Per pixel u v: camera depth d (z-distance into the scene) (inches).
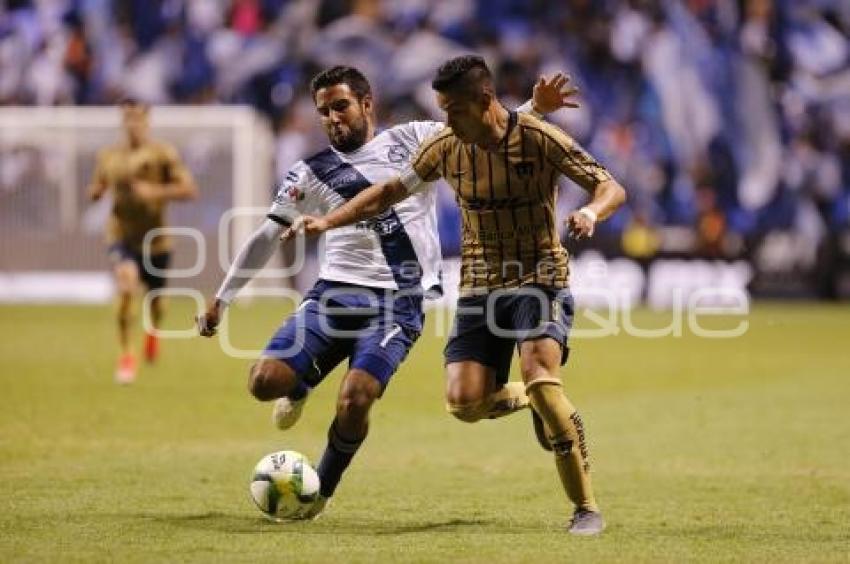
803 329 3053.6
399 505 1098.7
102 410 1679.4
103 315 3181.6
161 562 858.1
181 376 2053.4
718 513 1066.7
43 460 1315.2
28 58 4072.3
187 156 3486.7
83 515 1032.8
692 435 1533.0
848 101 4013.3
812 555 893.2
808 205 3863.2
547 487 1192.8
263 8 4047.7
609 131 3855.8
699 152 3897.6
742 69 3988.7
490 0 4018.2
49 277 3587.6
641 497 1146.7
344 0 4033.0
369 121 1061.8
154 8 4040.4
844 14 4089.6
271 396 986.1
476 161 948.0
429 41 3956.7
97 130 3550.7
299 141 3818.9
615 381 2084.2
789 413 1717.5
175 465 1299.2
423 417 1673.2
